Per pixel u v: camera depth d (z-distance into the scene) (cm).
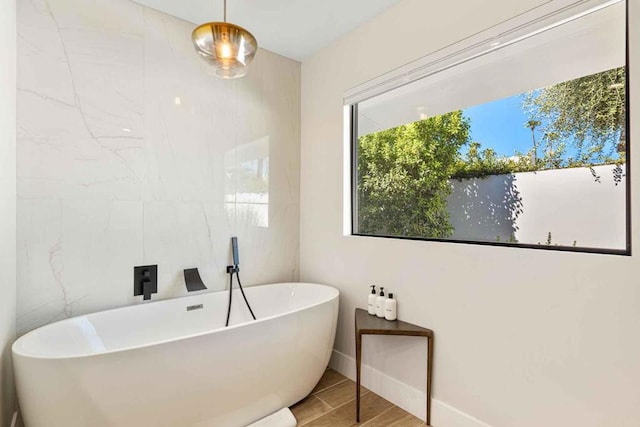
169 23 214
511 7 149
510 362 147
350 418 181
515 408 145
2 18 135
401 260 196
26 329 167
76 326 171
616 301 120
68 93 179
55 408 123
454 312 168
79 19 182
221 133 238
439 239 185
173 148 216
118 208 195
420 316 184
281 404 181
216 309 226
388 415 185
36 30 170
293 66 279
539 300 139
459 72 175
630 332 117
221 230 238
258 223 258
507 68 156
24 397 126
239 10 208
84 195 184
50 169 174
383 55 209
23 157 166
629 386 117
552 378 135
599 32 129
